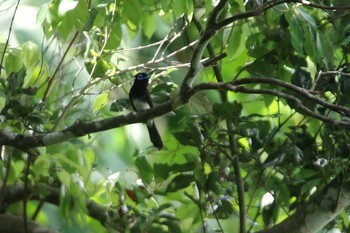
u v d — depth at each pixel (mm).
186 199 10789
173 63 11648
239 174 10289
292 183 10672
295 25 9727
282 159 10336
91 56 11336
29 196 11148
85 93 10539
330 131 10055
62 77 11398
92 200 10586
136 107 10766
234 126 10086
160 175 10461
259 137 10320
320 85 10273
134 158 10906
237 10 11117
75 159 10078
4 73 11297
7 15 14477
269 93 8523
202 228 10602
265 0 10844
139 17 10805
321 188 10664
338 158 10289
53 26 9523
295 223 10156
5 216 10875
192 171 10523
